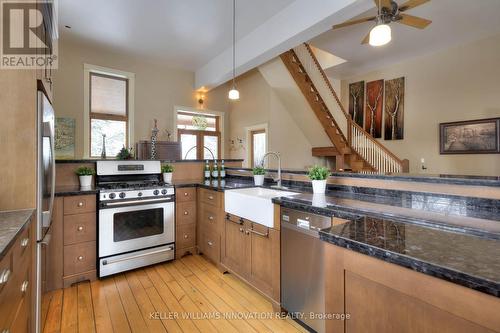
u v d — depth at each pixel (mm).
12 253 1035
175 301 2236
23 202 1536
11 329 1022
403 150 6469
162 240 3006
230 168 3928
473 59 5332
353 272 872
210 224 3000
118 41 4914
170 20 4133
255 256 2273
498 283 543
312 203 1756
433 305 669
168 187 3055
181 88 6582
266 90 6473
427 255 712
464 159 5496
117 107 5707
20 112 1524
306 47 5660
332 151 6566
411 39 5246
